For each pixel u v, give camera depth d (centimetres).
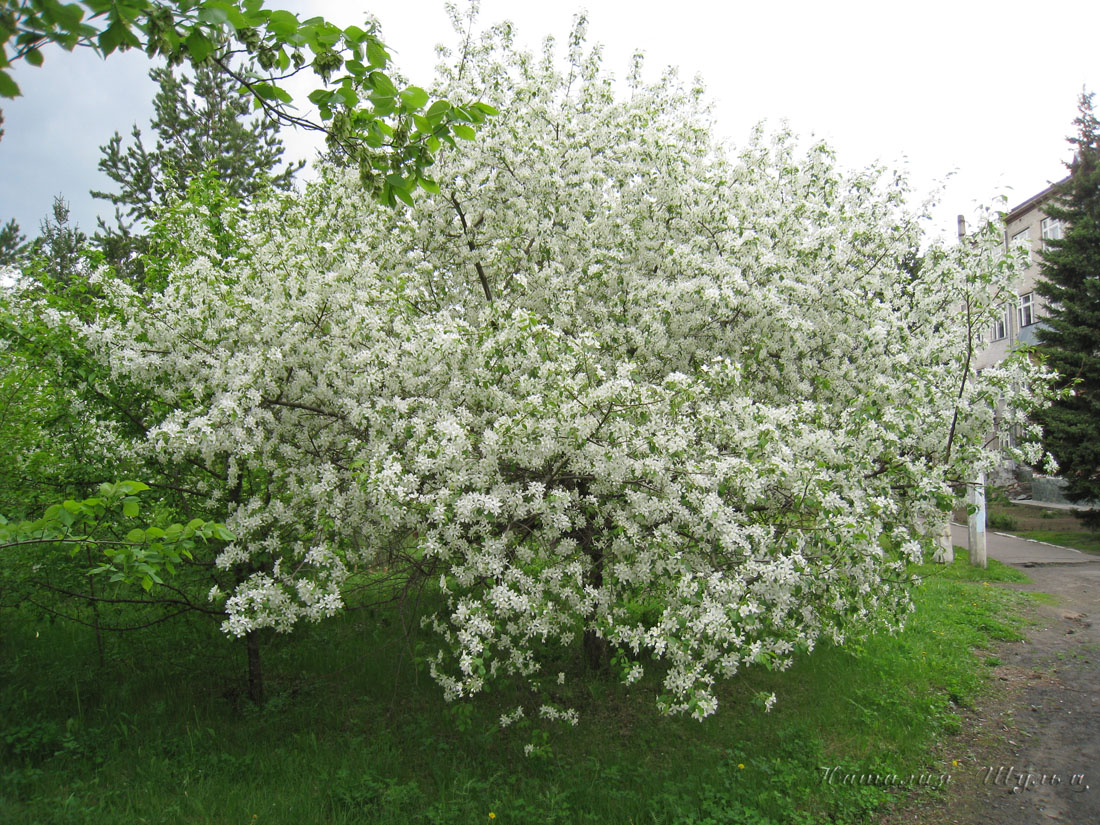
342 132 316
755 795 466
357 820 424
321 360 512
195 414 484
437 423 441
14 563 550
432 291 646
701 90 741
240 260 584
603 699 609
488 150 640
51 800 430
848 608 480
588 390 465
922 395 609
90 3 215
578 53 732
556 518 436
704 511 433
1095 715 598
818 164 725
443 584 445
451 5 693
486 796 452
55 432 569
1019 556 1348
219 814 430
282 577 441
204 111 1712
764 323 585
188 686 616
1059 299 1530
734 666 434
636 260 661
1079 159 1574
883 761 516
